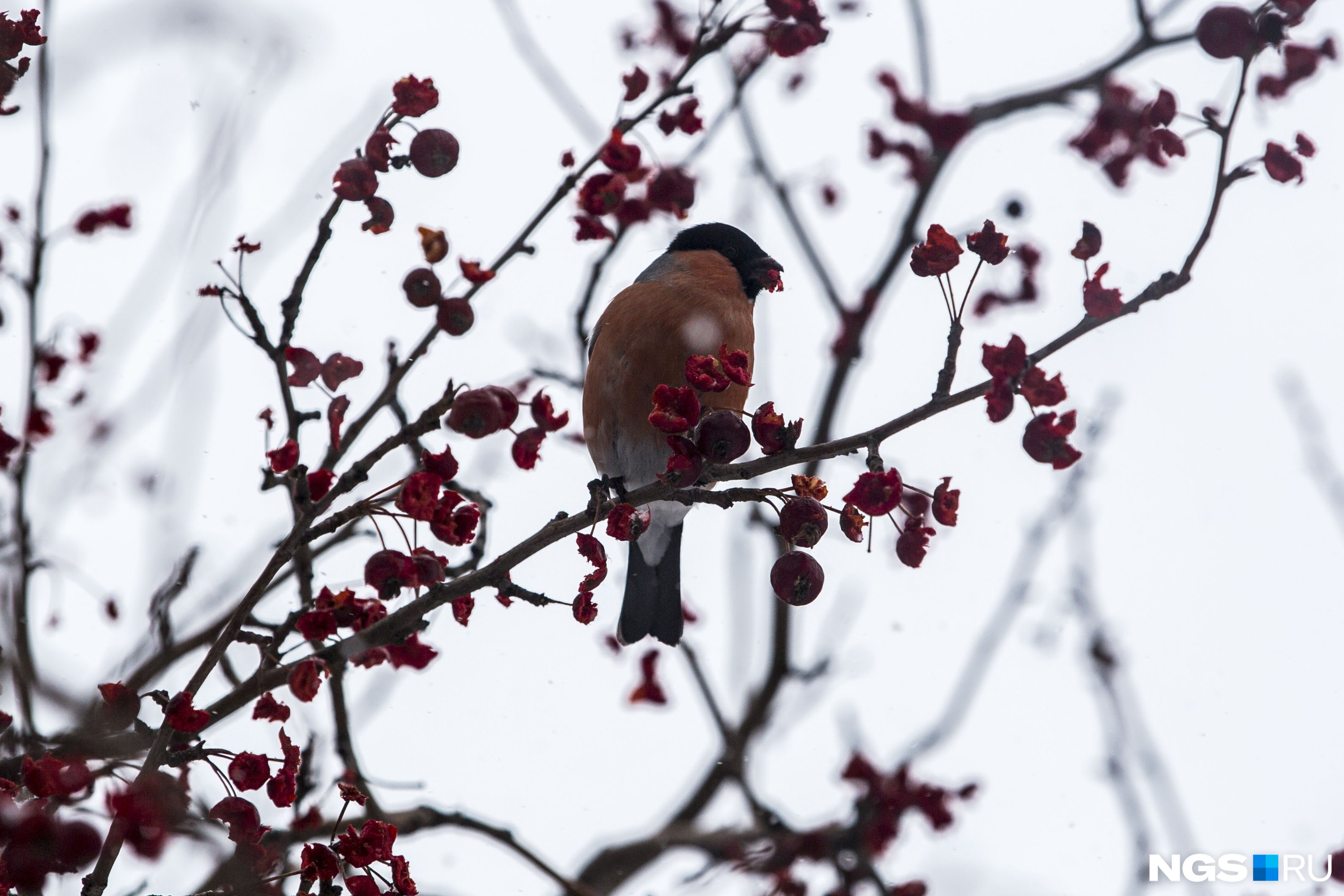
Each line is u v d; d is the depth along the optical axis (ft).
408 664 20.51
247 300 21.75
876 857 36.60
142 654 26.84
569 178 22.53
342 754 28.30
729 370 20.45
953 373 19.70
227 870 19.19
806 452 19.86
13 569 25.61
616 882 37.96
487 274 20.07
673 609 34.99
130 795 18.06
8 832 17.60
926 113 38.96
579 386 34.30
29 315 27.94
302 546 19.57
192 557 27.27
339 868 18.20
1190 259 20.18
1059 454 19.48
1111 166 33.19
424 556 19.54
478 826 29.81
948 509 19.57
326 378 22.57
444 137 21.15
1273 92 24.16
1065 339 19.88
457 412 18.58
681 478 20.18
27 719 23.49
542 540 20.39
